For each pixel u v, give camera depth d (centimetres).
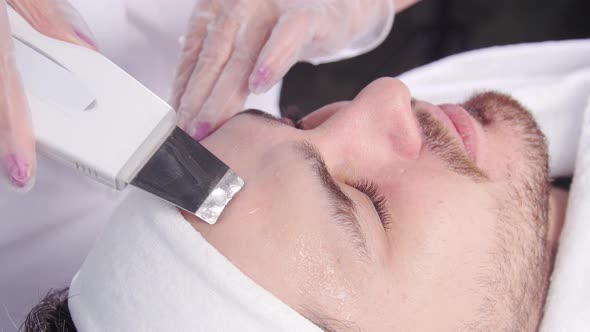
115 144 52
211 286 54
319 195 58
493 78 115
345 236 56
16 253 90
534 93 105
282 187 58
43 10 60
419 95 114
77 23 68
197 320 54
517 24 155
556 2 155
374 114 69
